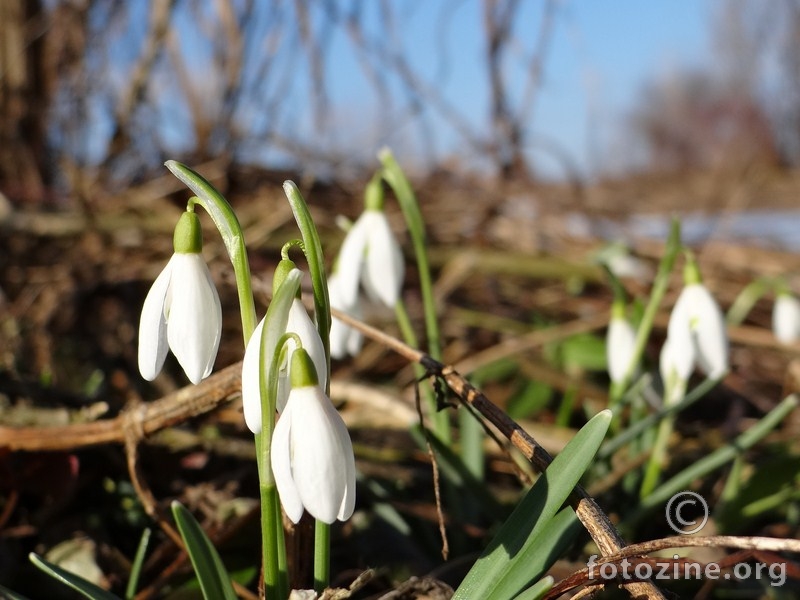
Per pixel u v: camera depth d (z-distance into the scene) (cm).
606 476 31
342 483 16
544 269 62
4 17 63
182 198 62
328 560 19
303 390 16
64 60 63
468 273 63
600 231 72
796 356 54
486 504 28
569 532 19
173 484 29
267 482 17
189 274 17
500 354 47
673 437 40
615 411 31
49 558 25
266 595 18
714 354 28
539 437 38
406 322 29
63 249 60
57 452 26
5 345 41
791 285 65
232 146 61
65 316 52
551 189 72
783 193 127
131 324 52
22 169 64
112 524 28
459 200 69
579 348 48
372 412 37
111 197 63
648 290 61
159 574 25
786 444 38
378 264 28
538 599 17
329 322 17
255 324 17
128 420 25
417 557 27
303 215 17
